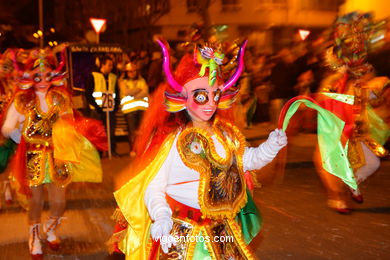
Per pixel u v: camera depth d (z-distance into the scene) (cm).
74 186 802
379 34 923
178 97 283
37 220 491
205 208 276
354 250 493
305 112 1166
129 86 1077
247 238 304
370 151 616
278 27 2952
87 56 1181
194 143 280
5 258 488
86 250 507
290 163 973
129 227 296
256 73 1588
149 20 2934
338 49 610
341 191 625
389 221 587
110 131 1102
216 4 2897
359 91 609
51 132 492
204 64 279
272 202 683
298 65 1366
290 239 530
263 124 1630
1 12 2834
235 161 288
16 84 482
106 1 2977
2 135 506
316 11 2973
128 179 302
